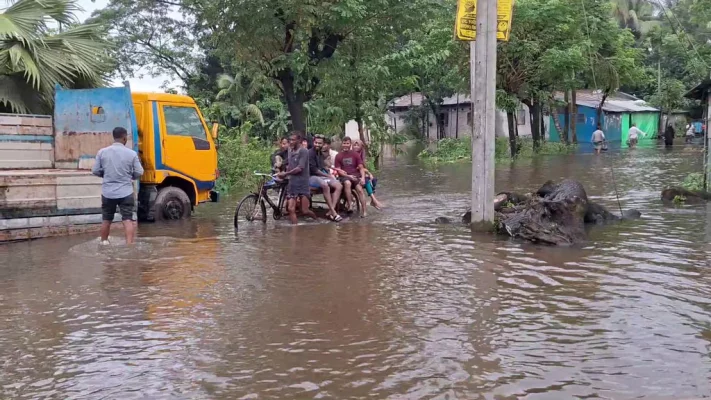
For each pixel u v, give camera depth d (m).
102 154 9.58
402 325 5.62
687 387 4.29
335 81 18.91
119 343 5.30
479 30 10.06
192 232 10.85
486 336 5.30
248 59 18.20
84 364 4.86
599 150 33.75
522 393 4.22
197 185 12.77
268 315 5.99
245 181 18.83
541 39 30.91
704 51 29.59
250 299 6.53
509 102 31.02
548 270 7.54
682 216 11.48
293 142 11.55
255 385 4.43
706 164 14.32
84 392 4.37
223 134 21.33
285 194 12.06
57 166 12.22
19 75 13.08
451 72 36.41
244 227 11.34
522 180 19.31
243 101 27.48
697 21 23.56
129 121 11.55
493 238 9.75
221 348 5.14
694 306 6.05
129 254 8.91
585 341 5.16
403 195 16.09
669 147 39.12
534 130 36.25
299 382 4.47
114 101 11.66
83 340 5.39
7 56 12.72
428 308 6.11
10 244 9.92
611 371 4.56
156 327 5.69
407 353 4.95
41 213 10.41
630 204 13.22
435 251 8.80
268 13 16.62
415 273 7.52
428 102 49.09
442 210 13.16
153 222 12.06
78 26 14.38
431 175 22.20
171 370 4.71
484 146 10.23
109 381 4.54
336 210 12.57
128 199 9.66
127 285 7.17
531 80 32.22
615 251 8.54
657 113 53.56
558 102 38.00
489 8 9.96
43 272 7.89
